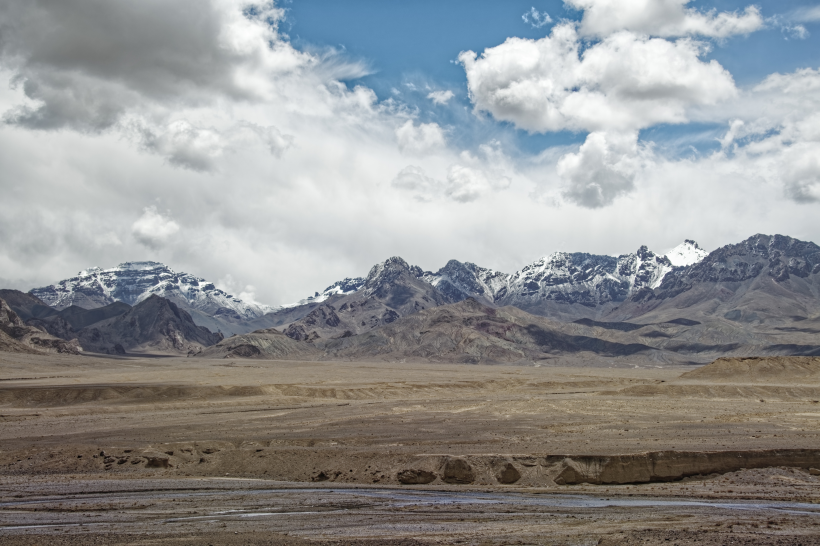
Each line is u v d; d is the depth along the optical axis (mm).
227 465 96688
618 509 69250
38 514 68250
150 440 113875
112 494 78875
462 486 84188
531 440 109750
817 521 62906
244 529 61656
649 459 86875
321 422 140875
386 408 176125
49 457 99375
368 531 60594
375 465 91562
